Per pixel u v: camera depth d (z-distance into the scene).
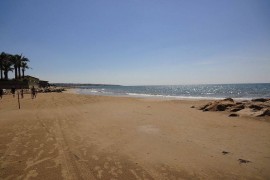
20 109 16.77
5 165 5.55
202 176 5.00
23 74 78.06
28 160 5.91
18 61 72.81
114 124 10.77
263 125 10.44
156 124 10.77
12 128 9.73
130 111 15.70
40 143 7.45
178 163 5.75
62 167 5.46
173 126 10.28
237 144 7.34
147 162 5.83
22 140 7.79
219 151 6.65
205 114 14.09
